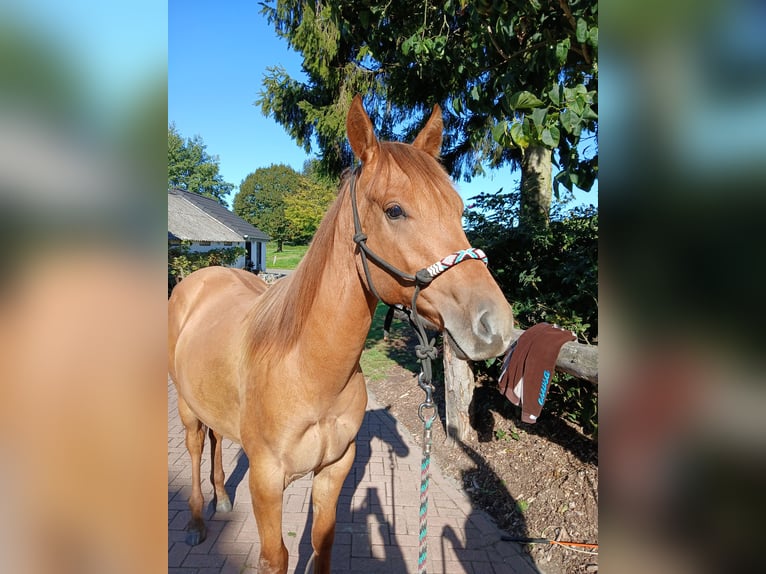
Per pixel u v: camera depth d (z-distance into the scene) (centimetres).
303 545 256
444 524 279
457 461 361
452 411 380
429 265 127
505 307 121
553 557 244
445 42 323
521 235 409
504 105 244
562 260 377
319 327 149
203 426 270
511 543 260
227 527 274
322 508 182
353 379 171
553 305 355
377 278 138
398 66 559
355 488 323
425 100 627
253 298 241
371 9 409
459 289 124
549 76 233
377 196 135
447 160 771
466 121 669
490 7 231
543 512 279
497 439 375
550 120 197
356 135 142
